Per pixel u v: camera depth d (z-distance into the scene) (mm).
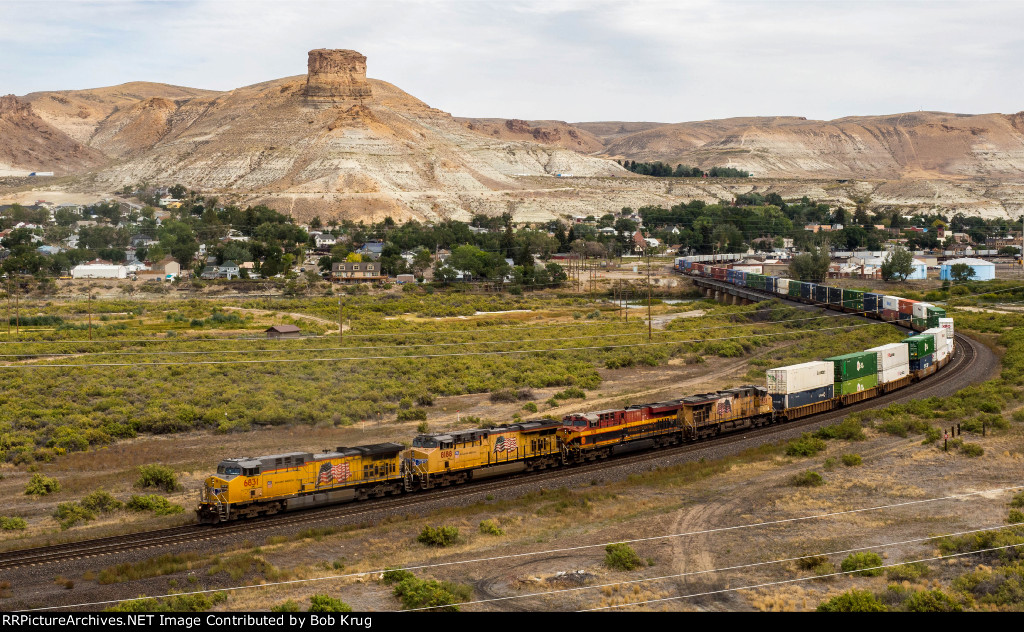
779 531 50281
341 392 100062
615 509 55625
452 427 85250
